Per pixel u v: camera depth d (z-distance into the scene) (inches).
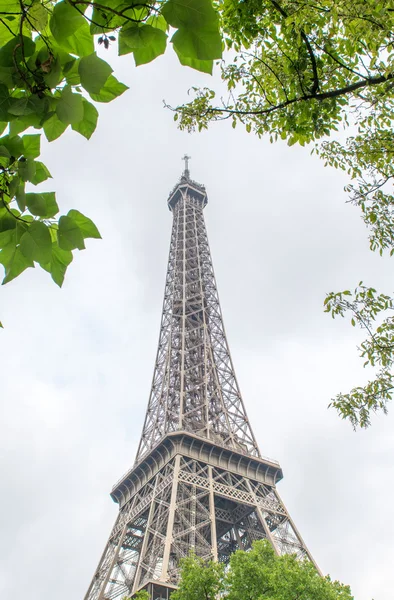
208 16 219.9
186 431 3892.7
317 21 613.0
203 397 4648.1
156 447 3961.6
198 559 2493.8
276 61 698.8
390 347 845.8
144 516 3927.2
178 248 6486.2
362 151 810.2
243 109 740.0
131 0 231.3
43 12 226.5
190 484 3604.8
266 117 732.0
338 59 670.5
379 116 808.9
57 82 229.5
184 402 4566.9
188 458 3850.9
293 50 658.8
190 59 235.3
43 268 273.0
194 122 758.5
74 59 232.1
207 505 3782.0
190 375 4852.4
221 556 3946.9
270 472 4128.9
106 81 237.5
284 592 2213.3
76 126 254.4
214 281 6092.5
